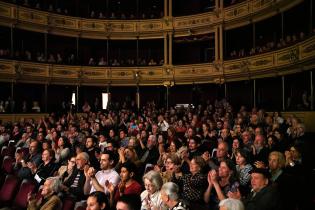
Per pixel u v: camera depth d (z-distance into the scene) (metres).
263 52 17.52
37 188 6.07
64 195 4.98
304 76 16.25
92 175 5.11
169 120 13.53
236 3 19.62
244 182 5.17
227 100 18.62
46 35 21.16
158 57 24.66
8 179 6.30
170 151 6.89
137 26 23.20
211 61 21.25
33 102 20.86
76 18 22.31
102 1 24.44
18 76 19.28
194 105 20.44
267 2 17.17
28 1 21.06
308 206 4.71
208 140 8.20
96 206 3.57
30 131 10.60
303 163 5.48
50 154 6.87
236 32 21.02
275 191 4.10
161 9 24.27
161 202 4.16
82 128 11.41
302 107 14.40
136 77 22.81
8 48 20.75
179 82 22.34
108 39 23.34
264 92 19.67
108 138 9.44
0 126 11.50
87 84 22.45
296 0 14.88
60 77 21.41
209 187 4.75
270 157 5.28
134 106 21.77
